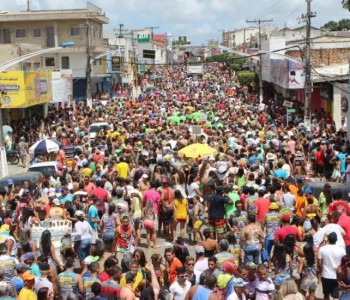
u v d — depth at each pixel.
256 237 13.28
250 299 10.54
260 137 29.80
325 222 13.66
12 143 36.12
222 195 15.47
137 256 11.47
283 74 49.53
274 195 15.61
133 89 80.50
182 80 108.62
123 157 22.80
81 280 10.95
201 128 31.55
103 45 79.19
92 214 15.61
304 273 12.12
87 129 37.66
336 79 39.12
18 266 10.96
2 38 69.00
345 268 10.90
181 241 12.27
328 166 24.33
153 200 17.36
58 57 69.00
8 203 17.19
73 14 67.81
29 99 38.84
